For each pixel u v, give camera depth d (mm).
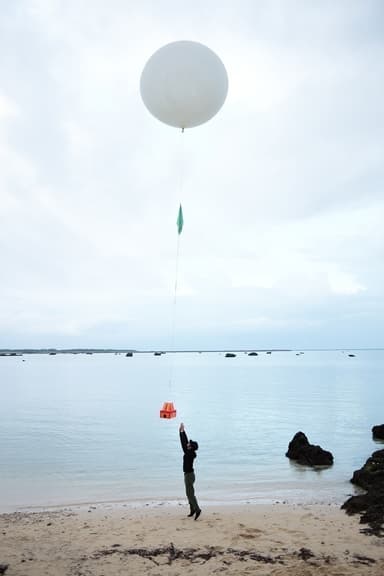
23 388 56406
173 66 8391
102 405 38344
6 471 17000
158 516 11133
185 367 127000
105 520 10789
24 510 12281
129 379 74625
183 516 11125
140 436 24328
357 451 21031
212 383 65062
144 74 8938
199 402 40688
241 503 12875
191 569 7578
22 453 20141
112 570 7551
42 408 36375
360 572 7359
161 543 8969
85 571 7500
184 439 10938
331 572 7352
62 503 13055
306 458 18453
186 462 10844
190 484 10758
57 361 194375
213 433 25422
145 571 7504
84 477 16156
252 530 9766
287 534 9477
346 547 8641
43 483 15352
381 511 10664
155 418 30906
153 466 17797
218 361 189000
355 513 11164
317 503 12750
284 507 12195
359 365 136250
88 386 59812
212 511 11789
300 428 27203
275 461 18844
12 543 8969
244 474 16719
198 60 8406
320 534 9469
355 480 15203
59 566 7723
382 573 7324
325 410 35250
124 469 17312
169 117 9078
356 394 48156
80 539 9234
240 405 38438
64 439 23453
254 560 7977
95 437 24016
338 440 23703
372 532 9531
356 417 31672
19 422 29250
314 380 70750
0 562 7891
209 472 17000
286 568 7539
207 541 9070
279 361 184750
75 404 39094
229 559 8031
